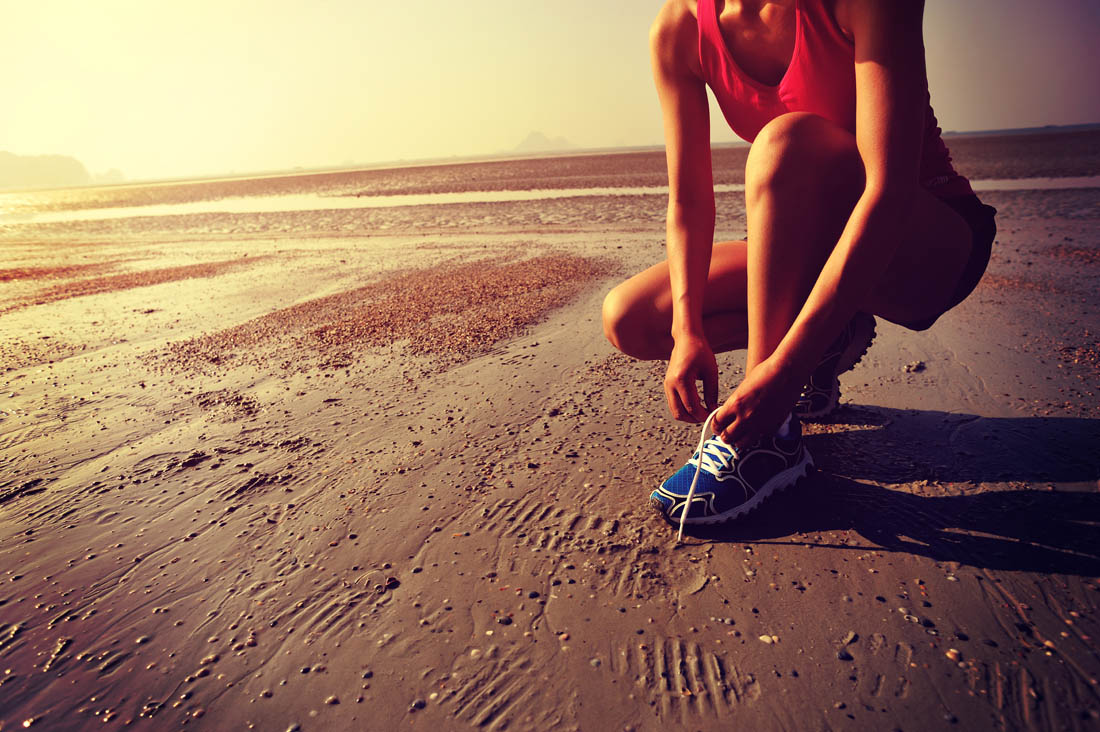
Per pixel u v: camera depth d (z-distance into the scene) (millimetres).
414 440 1903
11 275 6773
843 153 1130
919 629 1029
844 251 993
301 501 1590
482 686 980
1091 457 1513
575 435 1856
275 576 1294
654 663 1002
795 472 1403
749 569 1213
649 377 2299
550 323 3117
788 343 1031
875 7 944
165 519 1549
